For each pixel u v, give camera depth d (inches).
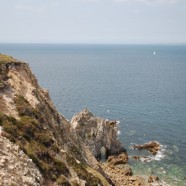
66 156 1550.2
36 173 1173.7
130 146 3791.8
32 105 1824.6
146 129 4394.7
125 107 5664.4
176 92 7317.9
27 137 1393.9
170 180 2908.5
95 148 3484.3
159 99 6422.2
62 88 7628.0
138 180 2849.4
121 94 6943.9
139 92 7244.1
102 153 3528.5
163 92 7293.3
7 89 1775.3
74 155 1923.0
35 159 1267.2
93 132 3550.7
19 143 1273.4
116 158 3380.9
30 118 1555.1
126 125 4569.4
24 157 1189.1
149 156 3496.6
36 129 1491.1
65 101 6117.1
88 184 1488.7
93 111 5359.3
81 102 6048.2
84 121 3597.4
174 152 3602.4
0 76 1897.1
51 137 1546.5
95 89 7593.5
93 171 1840.6
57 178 1304.1
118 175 2955.2
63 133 2009.1
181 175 3021.7
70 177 1412.4
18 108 1605.6
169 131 4308.6
